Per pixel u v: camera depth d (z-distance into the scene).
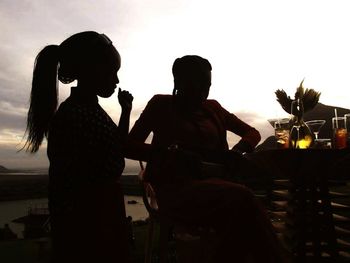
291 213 2.50
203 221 1.73
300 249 2.32
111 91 1.66
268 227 1.56
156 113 2.18
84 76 1.58
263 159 2.42
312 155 2.18
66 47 1.60
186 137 2.10
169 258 2.62
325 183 2.37
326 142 2.54
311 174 2.33
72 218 1.38
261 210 1.58
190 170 1.91
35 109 1.56
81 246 1.38
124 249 1.50
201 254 2.17
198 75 2.10
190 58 2.12
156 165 1.95
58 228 1.38
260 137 2.30
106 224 1.44
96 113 1.50
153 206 2.15
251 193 1.61
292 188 2.48
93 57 1.58
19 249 5.59
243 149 2.16
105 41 1.63
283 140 2.73
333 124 2.67
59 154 1.40
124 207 1.55
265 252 1.51
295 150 2.17
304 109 2.64
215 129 2.18
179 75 2.13
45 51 1.61
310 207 2.37
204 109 2.22
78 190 1.40
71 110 1.45
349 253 2.51
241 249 1.55
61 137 1.41
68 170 1.38
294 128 2.53
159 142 2.13
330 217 2.36
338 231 2.42
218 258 1.56
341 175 2.31
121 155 1.57
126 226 1.54
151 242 2.12
